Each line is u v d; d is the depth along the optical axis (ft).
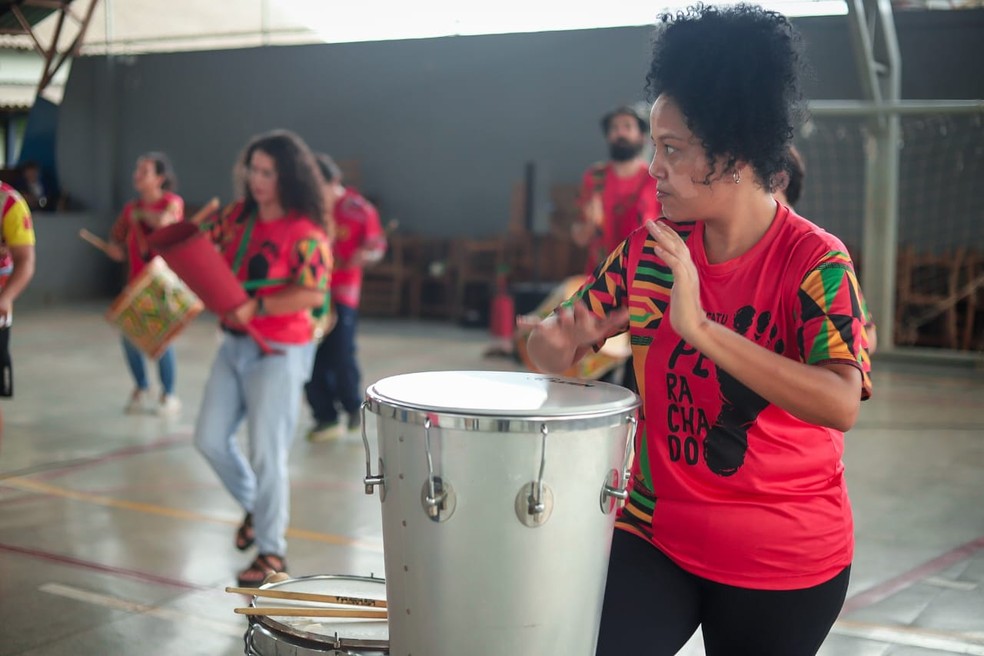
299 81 46.24
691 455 5.21
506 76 42.39
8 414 21.66
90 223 48.21
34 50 52.65
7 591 11.58
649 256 5.32
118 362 29.30
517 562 4.52
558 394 4.99
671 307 4.59
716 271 5.08
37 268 45.91
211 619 10.89
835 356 4.72
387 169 44.88
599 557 4.78
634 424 4.87
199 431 11.56
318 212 11.54
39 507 14.96
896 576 12.19
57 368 28.09
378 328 38.75
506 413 4.36
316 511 14.87
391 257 42.75
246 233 11.53
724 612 5.27
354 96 45.21
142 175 19.48
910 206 34.65
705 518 5.18
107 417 21.48
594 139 41.14
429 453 4.50
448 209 43.88
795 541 5.11
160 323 19.04
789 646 5.24
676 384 5.21
